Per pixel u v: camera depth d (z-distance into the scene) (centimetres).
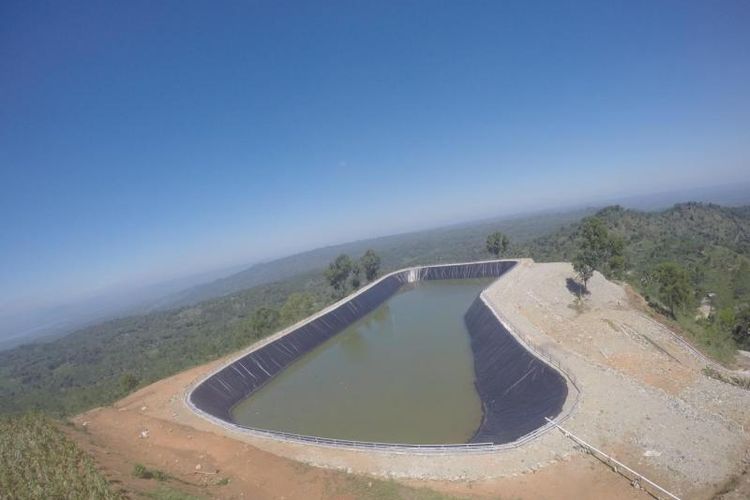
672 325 6800
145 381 7962
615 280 9138
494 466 3120
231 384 6078
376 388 5909
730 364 5669
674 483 2830
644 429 3369
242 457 3384
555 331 6088
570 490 2827
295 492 2902
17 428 3725
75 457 2995
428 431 4528
